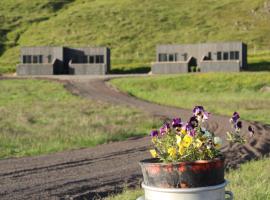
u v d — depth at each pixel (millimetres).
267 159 18938
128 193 13211
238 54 87625
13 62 117750
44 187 15156
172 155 7832
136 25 141000
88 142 26594
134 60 116000
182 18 146500
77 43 130375
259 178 14367
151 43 128750
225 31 136375
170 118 42281
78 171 18000
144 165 7582
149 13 149625
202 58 88000
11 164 19844
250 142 25766
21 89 69875
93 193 14203
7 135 27656
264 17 145500
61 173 17641
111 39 132000
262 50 121312
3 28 144875
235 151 22266
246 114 45938
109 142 27453
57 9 161875
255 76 75812
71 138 27203
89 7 158375
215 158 7660
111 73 99125
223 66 86375
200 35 133750
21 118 37469
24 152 23156
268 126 35625
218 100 60406
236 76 76250
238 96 66000
